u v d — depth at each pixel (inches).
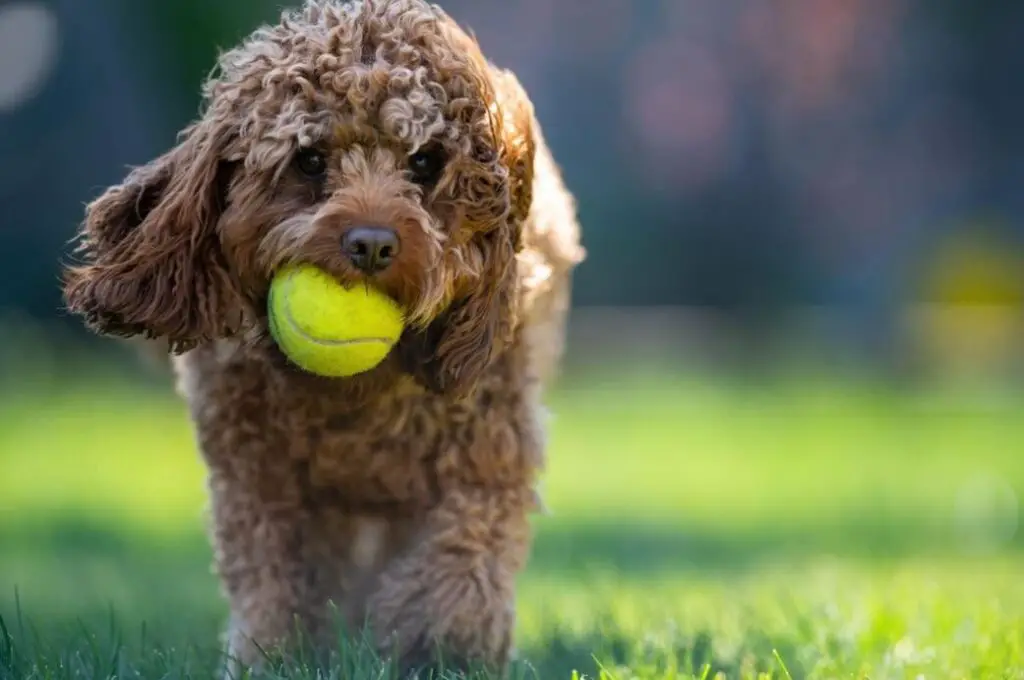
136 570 394.9
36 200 871.7
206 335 221.8
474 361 224.1
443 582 230.5
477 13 1312.7
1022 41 1418.6
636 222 1328.7
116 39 860.6
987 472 666.8
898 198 1401.3
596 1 1350.9
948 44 1421.0
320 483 237.8
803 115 1395.2
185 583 362.6
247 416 234.1
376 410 230.1
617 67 1350.9
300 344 204.4
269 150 210.7
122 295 222.8
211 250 219.9
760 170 1375.5
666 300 1330.0
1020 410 928.3
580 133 1334.9
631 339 1200.8
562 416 870.4
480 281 222.7
